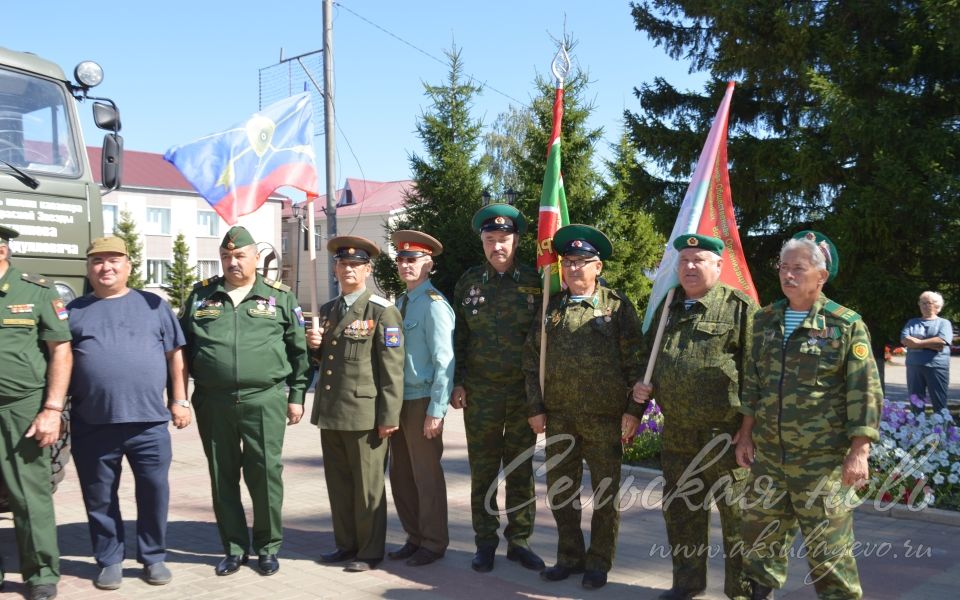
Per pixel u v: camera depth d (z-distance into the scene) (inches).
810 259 149.6
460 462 332.2
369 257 200.8
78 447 181.0
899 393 705.0
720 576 189.3
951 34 389.1
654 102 565.0
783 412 150.0
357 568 193.3
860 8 441.1
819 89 422.0
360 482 194.7
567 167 841.5
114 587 179.8
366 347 194.5
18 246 202.8
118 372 178.2
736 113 535.5
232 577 189.2
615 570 196.1
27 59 217.2
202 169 203.9
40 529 171.8
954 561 200.4
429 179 920.3
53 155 217.6
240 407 190.2
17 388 169.8
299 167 215.0
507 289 198.2
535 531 233.3
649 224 896.9
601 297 183.5
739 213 529.3
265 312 194.1
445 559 203.9
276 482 193.9
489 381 196.1
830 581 149.5
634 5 577.6
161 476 184.9
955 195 388.8
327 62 652.1
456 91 930.7
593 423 179.9
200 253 1619.1
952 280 446.3
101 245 181.5
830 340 147.6
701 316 166.4
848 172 458.0
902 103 416.8
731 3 472.4
